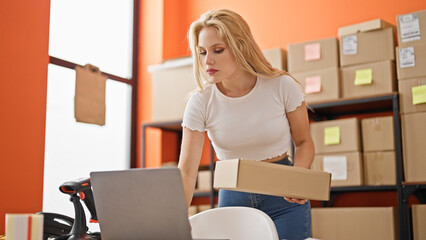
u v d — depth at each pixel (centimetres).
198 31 157
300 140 163
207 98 162
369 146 297
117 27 405
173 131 411
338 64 313
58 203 336
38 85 311
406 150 283
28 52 306
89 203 144
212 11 155
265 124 156
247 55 154
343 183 299
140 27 424
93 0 382
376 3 338
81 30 368
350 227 290
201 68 162
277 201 156
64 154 345
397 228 286
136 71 419
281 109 158
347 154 301
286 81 158
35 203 302
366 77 300
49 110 335
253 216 143
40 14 316
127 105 408
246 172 120
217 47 151
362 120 301
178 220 101
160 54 412
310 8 364
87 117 346
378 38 301
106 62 391
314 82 315
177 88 371
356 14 345
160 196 102
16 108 296
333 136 305
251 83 159
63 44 352
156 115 377
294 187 129
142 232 106
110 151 386
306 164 156
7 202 285
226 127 159
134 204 106
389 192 321
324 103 309
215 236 147
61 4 352
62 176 342
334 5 355
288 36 370
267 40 379
